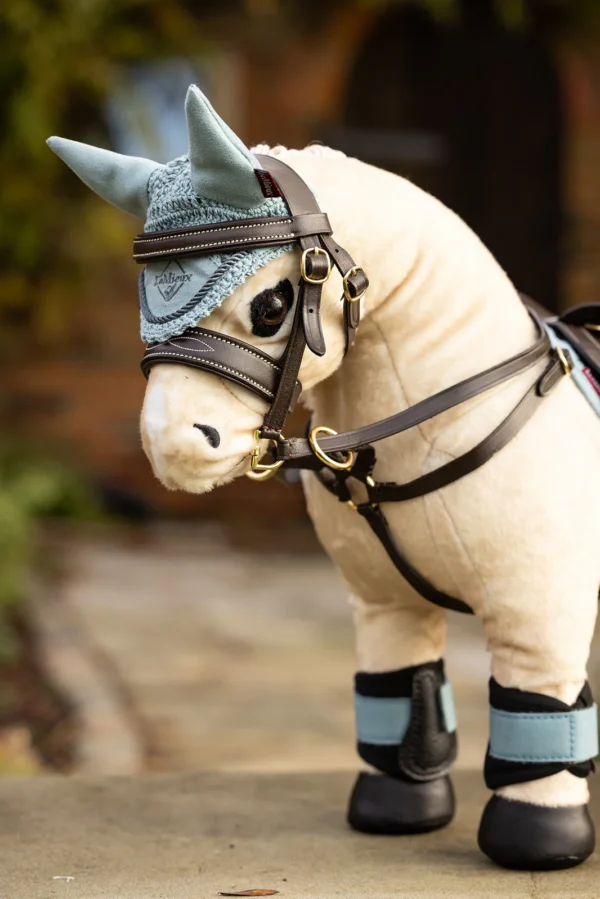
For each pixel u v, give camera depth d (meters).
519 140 12.77
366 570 3.11
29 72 10.55
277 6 12.04
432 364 2.84
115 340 12.34
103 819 3.53
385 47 12.65
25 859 3.16
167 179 2.65
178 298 2.57
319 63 12.20
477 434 2.82
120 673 6.80
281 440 2.67
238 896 2.84
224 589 9.10
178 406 2.55
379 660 3.26
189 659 7.14
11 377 12.24
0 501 8.48
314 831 3.41
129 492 12.20
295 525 12.35
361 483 2.93
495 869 3.03
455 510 2.84
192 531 11.81
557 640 2.86
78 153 2.77
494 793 3.04
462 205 12.84
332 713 6.21
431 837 3.33
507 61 12.73
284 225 2.57
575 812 2.95
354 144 12.52
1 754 5.13
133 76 11.65
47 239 11.59
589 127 12.55
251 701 6.38
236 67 12.06
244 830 3.43
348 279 2.65
